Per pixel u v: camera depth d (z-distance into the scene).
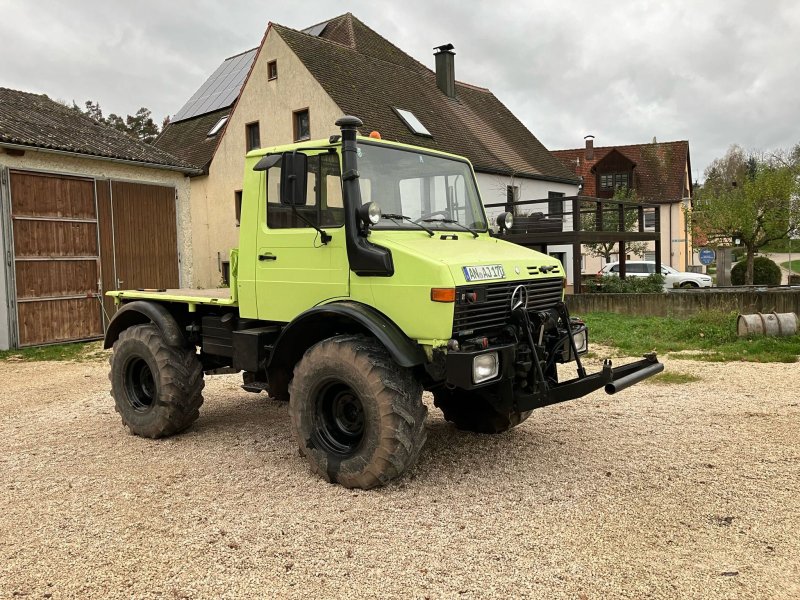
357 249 4.43
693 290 18.48
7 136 12.32
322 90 20.86
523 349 4.55
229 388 8.23
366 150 4.73
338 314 4.50
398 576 3.25
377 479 4.35
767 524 3.78
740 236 26.00
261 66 22.47
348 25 26.94
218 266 24.89
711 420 6.12
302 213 4.83
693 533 3.68
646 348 10.34
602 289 18.88
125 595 3.12
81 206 13.85
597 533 3.70
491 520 3.91
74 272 13.70
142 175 15.13
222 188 24.36
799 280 29.47
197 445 5.66
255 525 3.88
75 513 4.12
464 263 4.27
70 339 13.61
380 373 4.29
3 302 12.45
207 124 27.95
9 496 4.45
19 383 9.15
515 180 25.41
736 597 3.00
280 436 5.90
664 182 39.47
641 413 6.45
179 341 5.78
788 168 25.36
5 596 3.12
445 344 4.17
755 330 10.51
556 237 17.59
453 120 25.52
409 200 4.97
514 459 5.07
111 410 7.14
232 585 3.19
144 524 3.93
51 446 5.72
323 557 3.47
